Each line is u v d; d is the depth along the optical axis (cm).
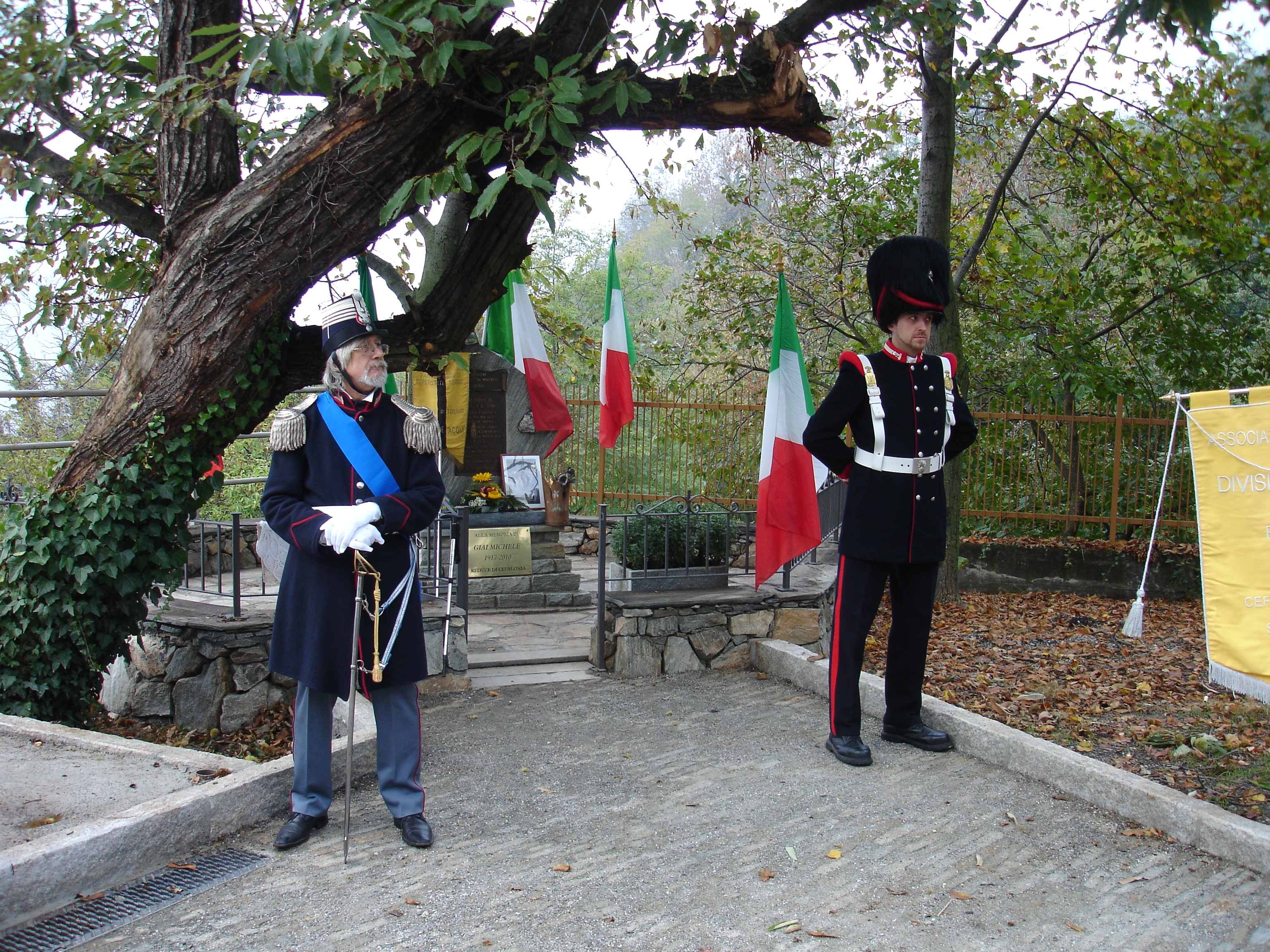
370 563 365
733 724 533
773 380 654
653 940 300
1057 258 1113
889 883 340
